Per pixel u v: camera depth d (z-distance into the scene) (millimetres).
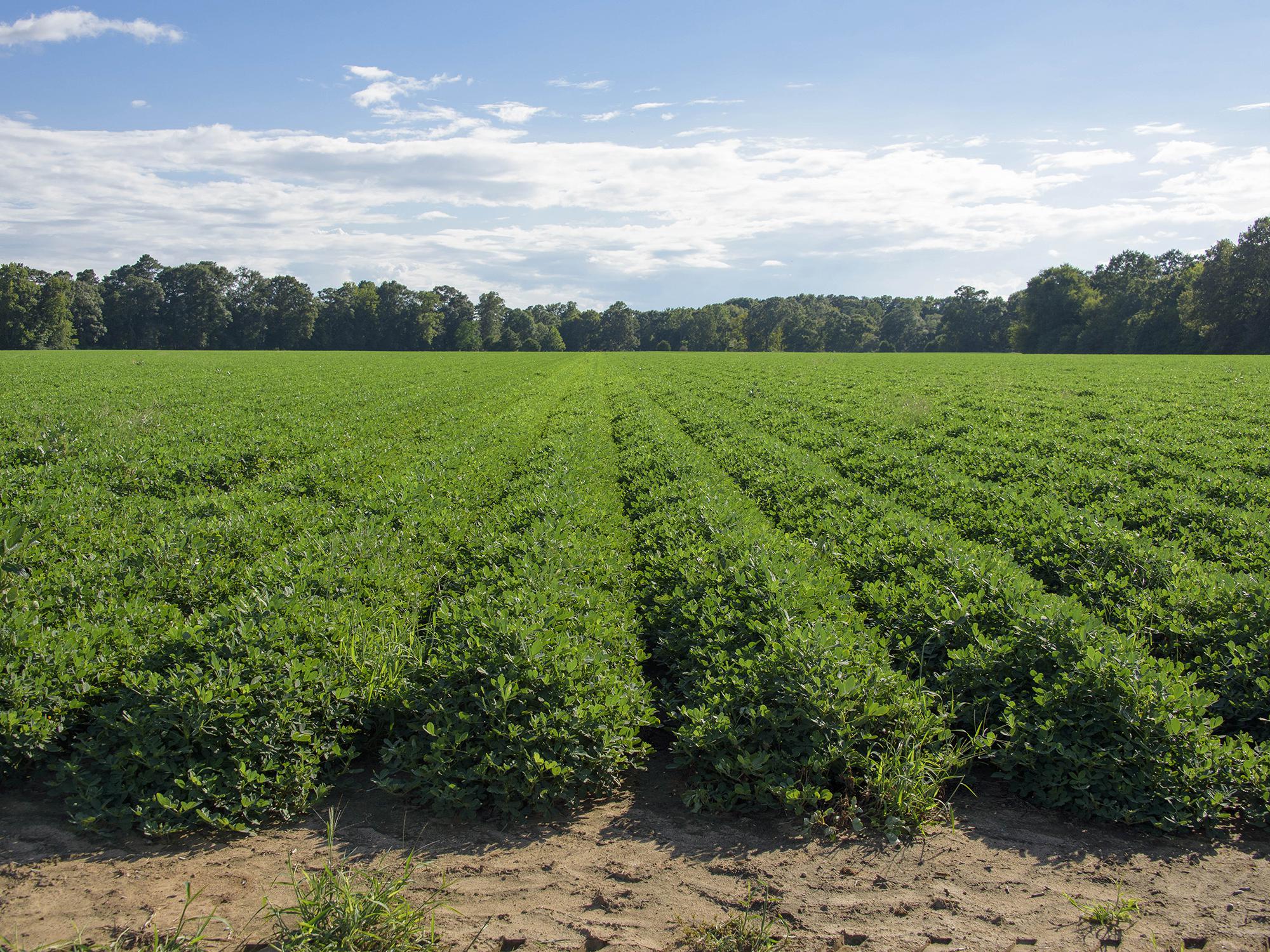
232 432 20422
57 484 13844
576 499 13133
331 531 10953
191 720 5508
